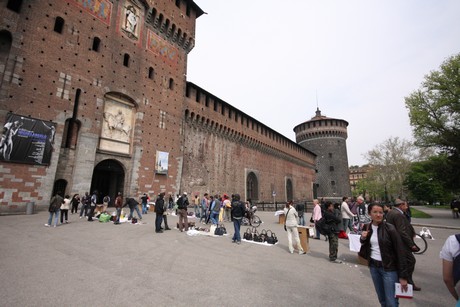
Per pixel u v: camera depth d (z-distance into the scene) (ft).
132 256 25.23
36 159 56.08
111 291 16.46
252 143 143.54
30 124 56.08
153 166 84.38
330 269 23.61
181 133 97.35
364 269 23.90
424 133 95.09
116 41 78.13
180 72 102.17
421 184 159.84
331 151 218.79
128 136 79.77
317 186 217.77
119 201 50.11
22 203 53.36
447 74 88.12
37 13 60.23
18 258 22.84
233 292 17.06
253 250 30.42
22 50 56.75
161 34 95.50
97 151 70.28
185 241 34.09
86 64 69.00
